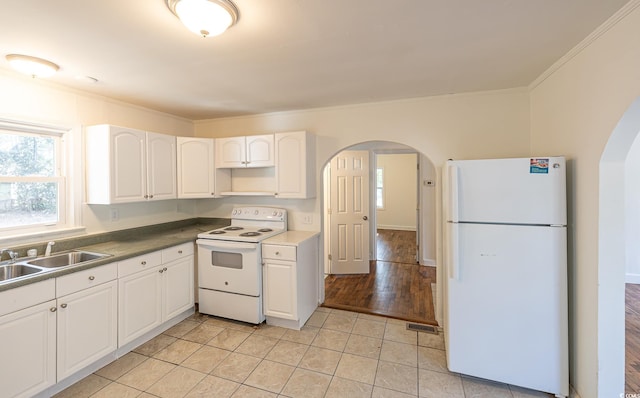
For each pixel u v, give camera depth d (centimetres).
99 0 133
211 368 226
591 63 173
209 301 308
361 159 457
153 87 257
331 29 162
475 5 141
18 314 175
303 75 231
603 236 167
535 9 144
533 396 197
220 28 144
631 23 141
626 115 147
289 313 283
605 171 166
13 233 228
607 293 168
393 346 256
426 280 429
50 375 190
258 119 358
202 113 350
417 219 523
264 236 300
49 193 251
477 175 204
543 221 192
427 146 292
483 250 204
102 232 282
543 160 191
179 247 292
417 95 285
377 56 197
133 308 245
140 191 288
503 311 201
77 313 205
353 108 317
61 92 252
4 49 183
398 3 138
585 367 182
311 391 201
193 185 336
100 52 188
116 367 226
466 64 212
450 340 212
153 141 302
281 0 134
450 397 196
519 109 265
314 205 339
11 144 229
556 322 191
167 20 151
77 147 262
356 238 460
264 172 360
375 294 376
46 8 139
